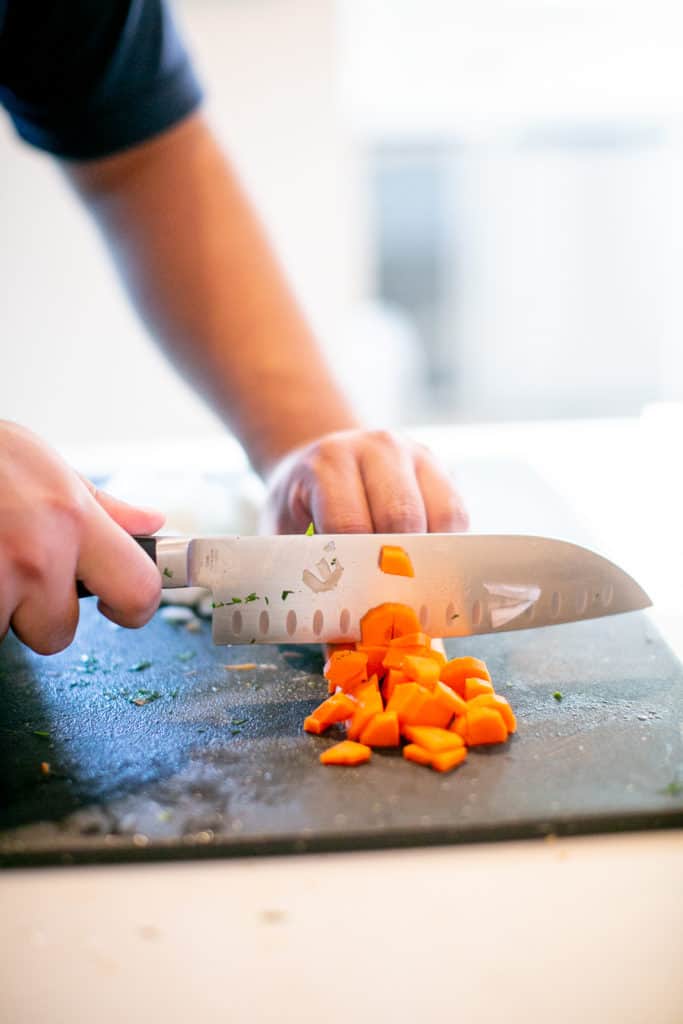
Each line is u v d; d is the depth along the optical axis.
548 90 1.48
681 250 1.69
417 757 0.47
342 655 0.50
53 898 0.43
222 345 0.67
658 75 1.45
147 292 0.70
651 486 0.73
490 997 0.41
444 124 1.59
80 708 0.52
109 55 0.64
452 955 0.41
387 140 1.67
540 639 0.56
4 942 0.41
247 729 0.50
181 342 0.69
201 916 0.42
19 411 1.46
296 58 1.33
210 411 0.69
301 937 0.41
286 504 0.57
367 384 1.53
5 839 0.44
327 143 1.38
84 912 0.42
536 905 0.42
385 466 0.54
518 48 1.43
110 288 1.41
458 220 1.75
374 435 0.57
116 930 0.42
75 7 0.62
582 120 1.61
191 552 0.51
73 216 1.37
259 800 0.45
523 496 0.73
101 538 0.48
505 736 0.48
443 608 0.52
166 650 0.56
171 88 0.67
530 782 0.46
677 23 1.39
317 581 0.52
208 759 0.48
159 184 0.68
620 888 0.43
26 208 1.36
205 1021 0.40
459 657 0.53
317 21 1.32
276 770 0.47
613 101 1.51
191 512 0.67
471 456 0.80
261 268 0.69
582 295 1.78
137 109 0.66
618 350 1.81
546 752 0.47
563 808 0.44
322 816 0.44
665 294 1.74
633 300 1.77
